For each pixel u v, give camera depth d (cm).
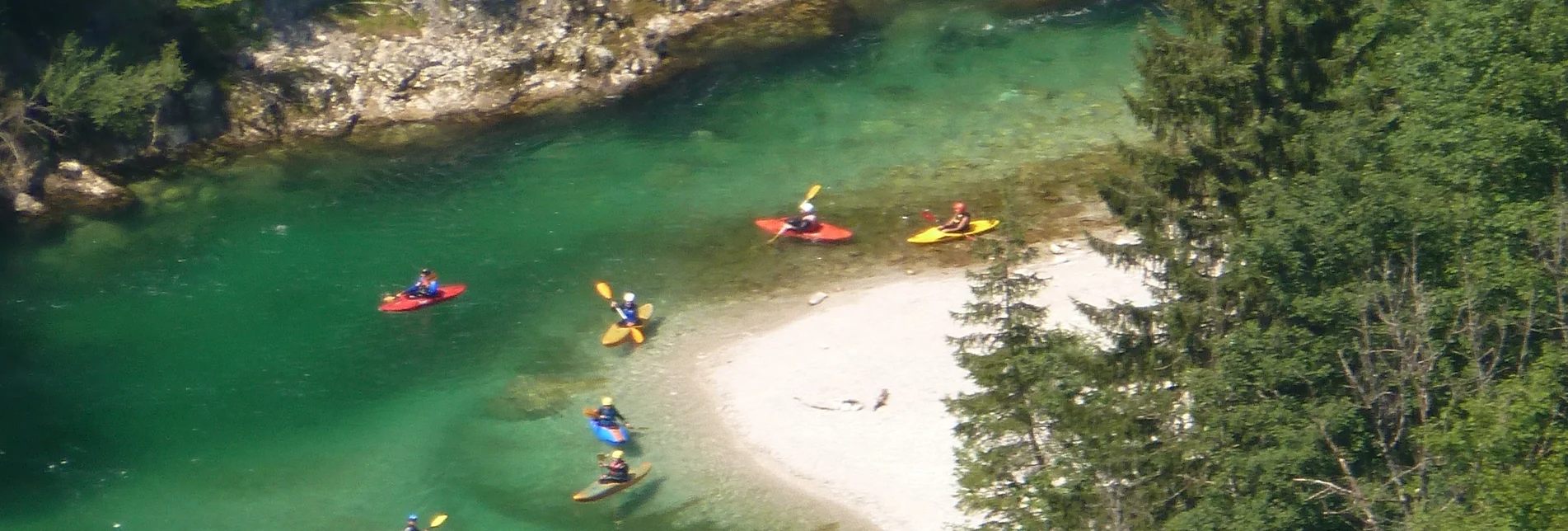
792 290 4656
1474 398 2719
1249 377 2916
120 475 3875
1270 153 3619
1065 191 5172
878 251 4862
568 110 5950
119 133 5484
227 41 5797
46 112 5359
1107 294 4422
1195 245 3591
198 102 5684
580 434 4003
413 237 5075
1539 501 2488
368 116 5850
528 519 3709
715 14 6581
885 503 3700
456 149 5681
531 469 3884
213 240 5044
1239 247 3111
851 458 3850
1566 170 3128
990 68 6144
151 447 3981
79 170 5259
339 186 5428
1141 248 3544
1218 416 2867
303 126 5781
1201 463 2977
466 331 4491
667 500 3759
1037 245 4806
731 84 6106
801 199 5238
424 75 5941
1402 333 2856
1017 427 3089
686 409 4091
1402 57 3566
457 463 3912
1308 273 3023
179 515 3728
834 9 6694
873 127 5731
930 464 3803
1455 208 3038
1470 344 2838
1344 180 3117
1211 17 3866
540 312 4591
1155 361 3247
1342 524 2786
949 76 6103
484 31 6038
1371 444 2830
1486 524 2478
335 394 4200
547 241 5019
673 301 4628
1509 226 2966
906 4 6762
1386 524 2672
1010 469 3109
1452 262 3022
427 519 3706
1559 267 2830
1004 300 3231
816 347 4306
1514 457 2578
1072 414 3002
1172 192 3706
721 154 5575
